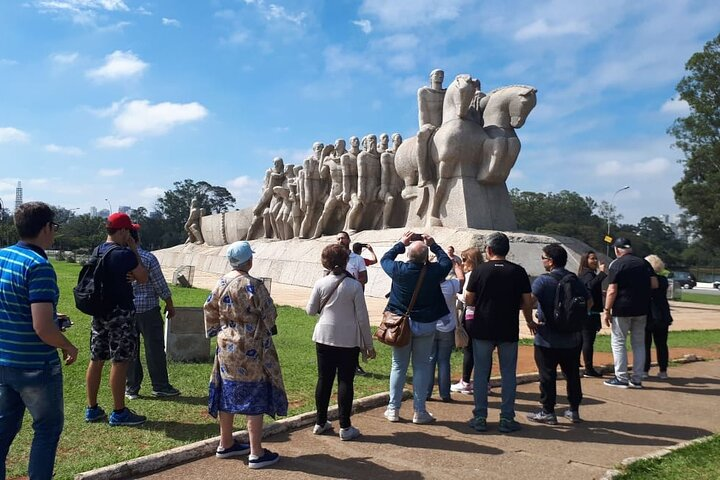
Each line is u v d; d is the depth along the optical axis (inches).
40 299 134.2
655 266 301.6
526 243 581.0
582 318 208.2
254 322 169.6
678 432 207.3
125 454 172.1
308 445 187.0
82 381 259.6
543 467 170.2
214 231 1353.3
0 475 137.3
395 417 214.5
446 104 666.8
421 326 209.0
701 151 1451.8
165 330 310.7
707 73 1405.0
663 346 299.6
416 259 208.8
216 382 172.6
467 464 172.1
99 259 199.5
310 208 956.6
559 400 255.6
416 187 714.2
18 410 139.4
